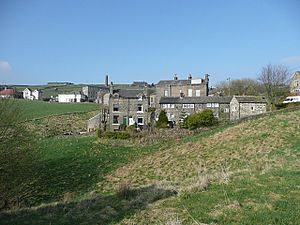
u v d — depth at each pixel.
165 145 44.50
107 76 157.50
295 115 40.72
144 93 69.06
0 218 16.17
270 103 67.88
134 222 12.62
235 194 13.69
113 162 40.00
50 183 32.97
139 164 36.81
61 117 79.62
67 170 37.53
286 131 34.53
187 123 54.59
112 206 15.23
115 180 32.75
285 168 18.16
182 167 32.19
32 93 142.88
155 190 16.70
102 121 66.88
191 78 85.25
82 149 47.16
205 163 31.53
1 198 23.83
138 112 66.75
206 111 55.03
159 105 70.94
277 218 11.03
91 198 18.34
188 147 38.69
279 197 12.92
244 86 94.06
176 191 16.00
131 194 17.20
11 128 24.62
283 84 77.50
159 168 33.69
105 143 49.66
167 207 13.64
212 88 101.25
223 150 33.94
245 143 34.09
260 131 36.78
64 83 188.62
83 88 152.50
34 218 15.47
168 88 82.44
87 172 36.44
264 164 22.12
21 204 25.64
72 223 13.72
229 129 42.06
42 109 90.75
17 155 23.98
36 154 27.92
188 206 13.24
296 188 13.77
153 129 54.00
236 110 65.88
